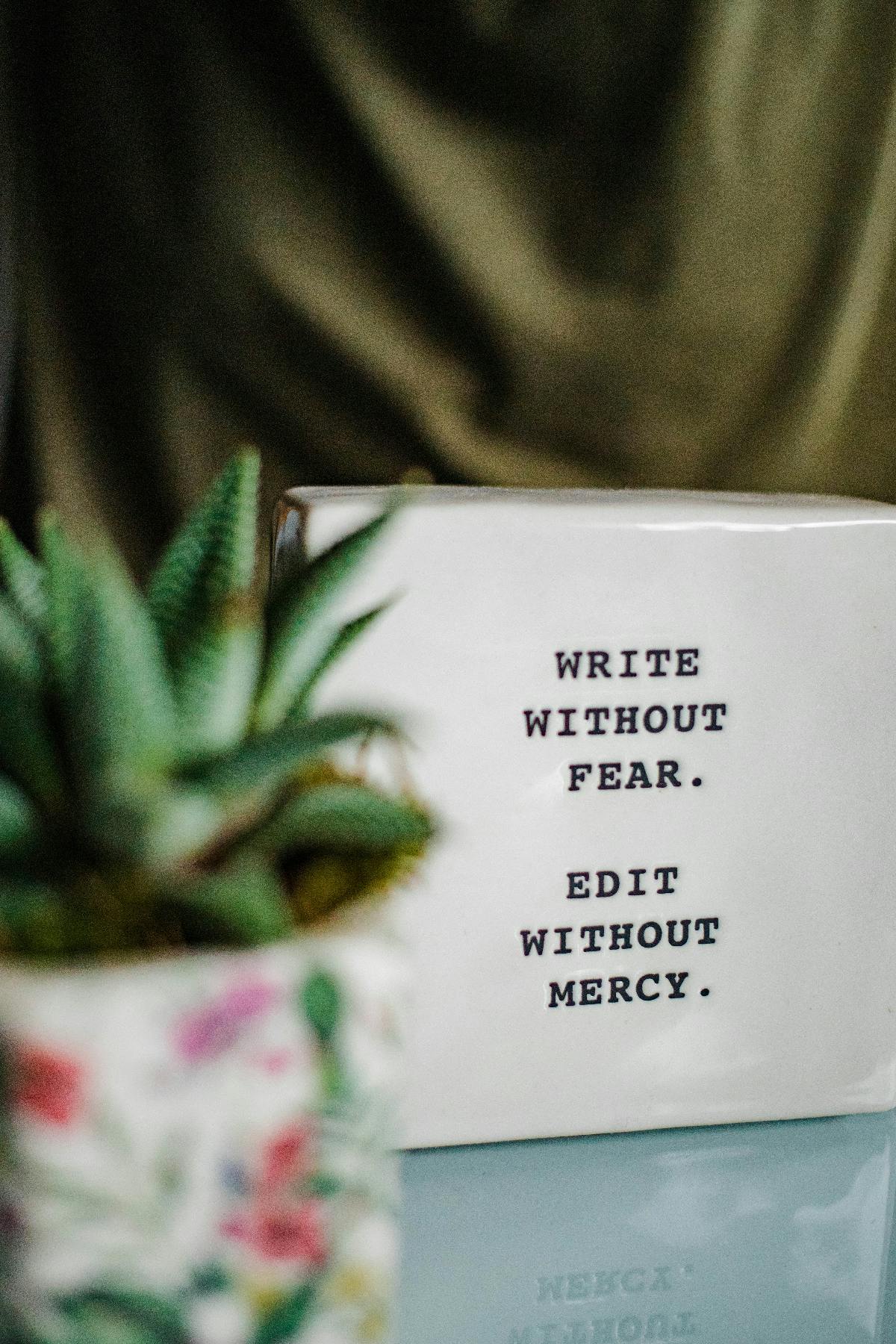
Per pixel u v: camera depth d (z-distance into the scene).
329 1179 0.32
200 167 0.62
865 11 0.62
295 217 0.63
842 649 0.51
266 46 0.61
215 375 0.64
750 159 0.63
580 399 0.66
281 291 0.63
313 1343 0.32
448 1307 0.43
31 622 0.34
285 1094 0.31
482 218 0.63
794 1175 0.51
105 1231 0.31
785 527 0.50
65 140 0.62
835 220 0.65
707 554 0.50
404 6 0.61
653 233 0.64
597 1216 0.48
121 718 0.29
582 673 0.49
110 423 0.65
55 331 0.63
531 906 0.50
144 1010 0.30
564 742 0.49
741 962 0.52
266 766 0.30
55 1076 0.30
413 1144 0.50
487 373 0.65
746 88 0.62
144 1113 0.30
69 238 0.63
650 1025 0.51
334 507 0.46
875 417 0.68
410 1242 0.46
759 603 0.51
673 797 0.51
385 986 0.32
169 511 0.65
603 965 0.51
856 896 0.53
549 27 0.61
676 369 0.66
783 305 0.65
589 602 0.49
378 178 0.62
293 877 0.33
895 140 0.64
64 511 0.65
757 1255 0.46
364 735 0.41
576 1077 0.51
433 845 0.47
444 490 0.53
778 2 0.62
